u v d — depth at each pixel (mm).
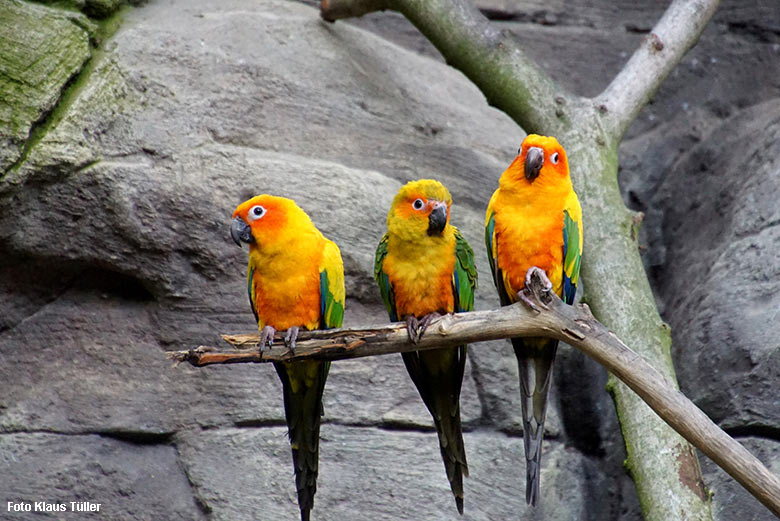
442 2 12344
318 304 8719
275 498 10414
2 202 10375
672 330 12195
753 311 11289
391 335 7816
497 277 9031
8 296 10961
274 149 11883
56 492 10188
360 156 12312
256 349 7867
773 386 10523
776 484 7004
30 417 10547
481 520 10664
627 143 14820
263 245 8500
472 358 11578
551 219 8664
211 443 10680
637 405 10039
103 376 10852
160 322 11047
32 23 11117
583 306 7637
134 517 10242
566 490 11359
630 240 10969
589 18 15320
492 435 11336
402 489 10648
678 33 12352
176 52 12031
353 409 10969
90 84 11164
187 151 11312
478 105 14156
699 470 9578
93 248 10836
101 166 10781
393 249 8711
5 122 10391
